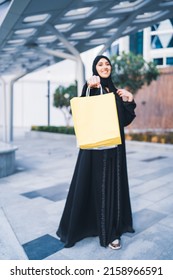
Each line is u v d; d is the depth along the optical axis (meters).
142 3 6.92
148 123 15.77
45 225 3.45
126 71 11.81
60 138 15.32
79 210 2.78
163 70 15.09
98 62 2.68
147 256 2.66
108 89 2.74
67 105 17.55
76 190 2.77
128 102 2.74
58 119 26.86
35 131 17.50
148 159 8.48
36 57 12.11
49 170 7.05
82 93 2.71
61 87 18.27
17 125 28.69
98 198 2.74
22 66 14.41
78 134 2.43
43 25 7.72
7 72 16.89
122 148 2.75
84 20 7.64
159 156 9.04
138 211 3.91
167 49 20.92
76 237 2.87
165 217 3.68
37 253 2.74
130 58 12.02
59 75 25.78
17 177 6.27
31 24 7.53
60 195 4.77
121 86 12.09
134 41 22.45
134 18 7.84
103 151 2.66
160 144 10.70
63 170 7.03
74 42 10.20
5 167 6.37
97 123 2.39
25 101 28.28
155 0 6.57
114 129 2.37
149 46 21.56
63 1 5.93
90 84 2.55
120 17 7.91
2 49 10.23
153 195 4.68
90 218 2.96
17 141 14.70
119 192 2.77
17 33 8.49
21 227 3.39
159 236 3.09
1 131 23.11
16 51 10.84
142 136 12.39
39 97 27.72
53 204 4.28
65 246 2.81
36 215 3.80
